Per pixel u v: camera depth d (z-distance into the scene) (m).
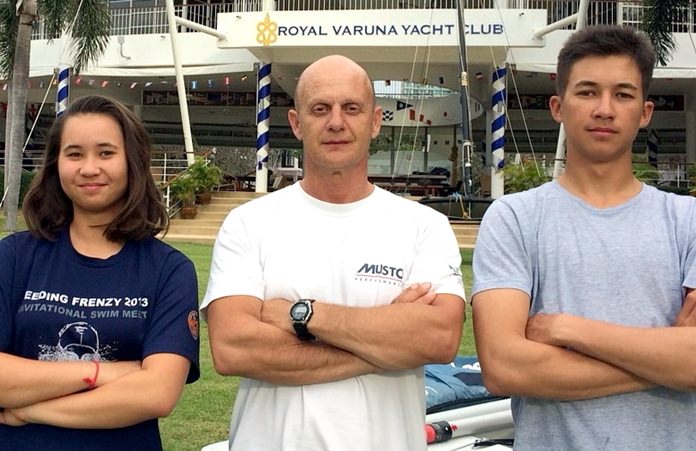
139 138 2.33
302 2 20.84
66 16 17.89
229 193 18.97
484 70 19.62
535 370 2.02
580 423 2.01
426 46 17.64
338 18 17.78
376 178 25.88
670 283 2.09
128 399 2.07
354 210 2.40
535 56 19.34
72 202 2.32
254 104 26.33
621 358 1.96
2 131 29.28
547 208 2.25
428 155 26.45
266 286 2.34
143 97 26.59
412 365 2.18
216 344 2.23
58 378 2.06
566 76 2.24
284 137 28.59
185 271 2.31
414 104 24.70
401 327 2.16
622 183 2.22
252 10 20.72
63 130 2.26
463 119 12.97
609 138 2.16
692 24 19.38
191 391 5.13
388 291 2.32
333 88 2.33
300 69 20.48
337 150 2.34
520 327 2.11
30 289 2.20
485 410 3.09
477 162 25.17
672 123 25.72
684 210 2.18
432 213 2.49
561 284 2.13
